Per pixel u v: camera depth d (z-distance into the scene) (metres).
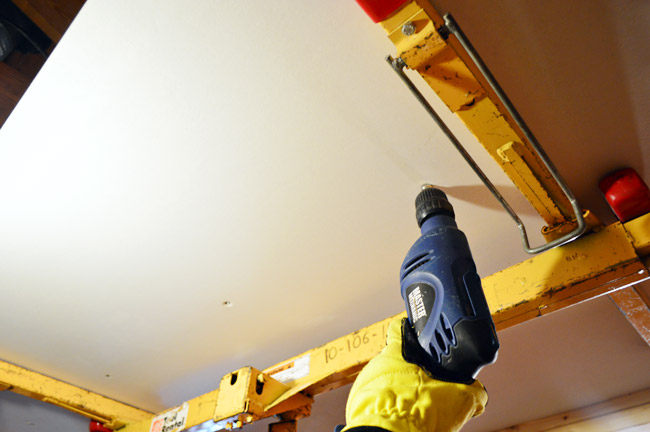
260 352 2.97
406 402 0.71
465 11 1.45
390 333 0.91
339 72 1.60
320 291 2.48
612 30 1.48
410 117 1.72
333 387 2.40
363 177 1.93
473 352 0.76
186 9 1.46
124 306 2.63
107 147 1.85
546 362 3.00
